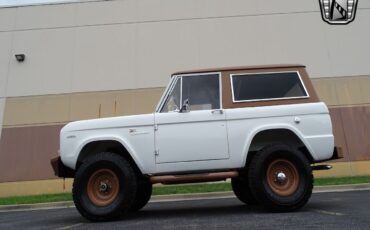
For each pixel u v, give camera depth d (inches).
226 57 690.2
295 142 238.5
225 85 240.2
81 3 725.9
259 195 219.3
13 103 687.1
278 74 243.6
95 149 243.8
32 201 491.5
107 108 676.7
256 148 236.7
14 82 696.4
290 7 705.0
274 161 222.8
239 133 228.7
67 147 233.5
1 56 710.5
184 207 322.0
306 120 230.1
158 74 686.5
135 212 283.1
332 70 682.2
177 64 689.6
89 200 223.0
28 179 647.8
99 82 688.4
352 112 663.1
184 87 244.1
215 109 234.4
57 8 727.1
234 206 297.4
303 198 219.8
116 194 223.0
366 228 173.8
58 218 281.6
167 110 239.8
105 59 698.8
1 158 658.2
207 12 707.4
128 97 679.7
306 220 195.3
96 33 711.7
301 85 240.4
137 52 698.2
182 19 707.4
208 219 216.4
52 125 673.6
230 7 708.0
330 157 228.4
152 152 228.5
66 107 681.0
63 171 242.7
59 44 711.1
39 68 701.3
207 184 544.7
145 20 711.1
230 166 227.3
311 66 685.3
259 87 240.2
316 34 696.4
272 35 696.4
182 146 228.2
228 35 697.6
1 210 453.1
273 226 182.7
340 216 206.8
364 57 685.9
